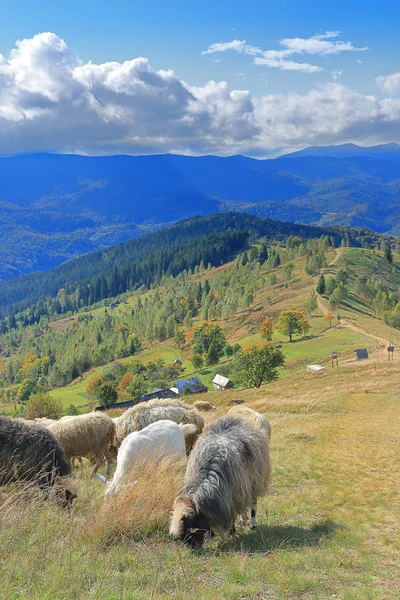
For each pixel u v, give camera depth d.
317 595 6.13
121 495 8.76
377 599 5.98
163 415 14.08
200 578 6.56
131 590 5.78
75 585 5.65
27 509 7.79
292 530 9.50
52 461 10.20
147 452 10.51
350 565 7.53
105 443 14.23
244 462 8.91
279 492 13.16
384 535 9.38
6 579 5.59
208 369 136.62
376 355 85.19
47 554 6.48
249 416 13.79
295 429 26.11
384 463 16.17
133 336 187.50
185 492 8.34
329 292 164.12
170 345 178.88
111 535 7.77
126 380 133.50
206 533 7.92
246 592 6.06
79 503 9.52
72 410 109.94
